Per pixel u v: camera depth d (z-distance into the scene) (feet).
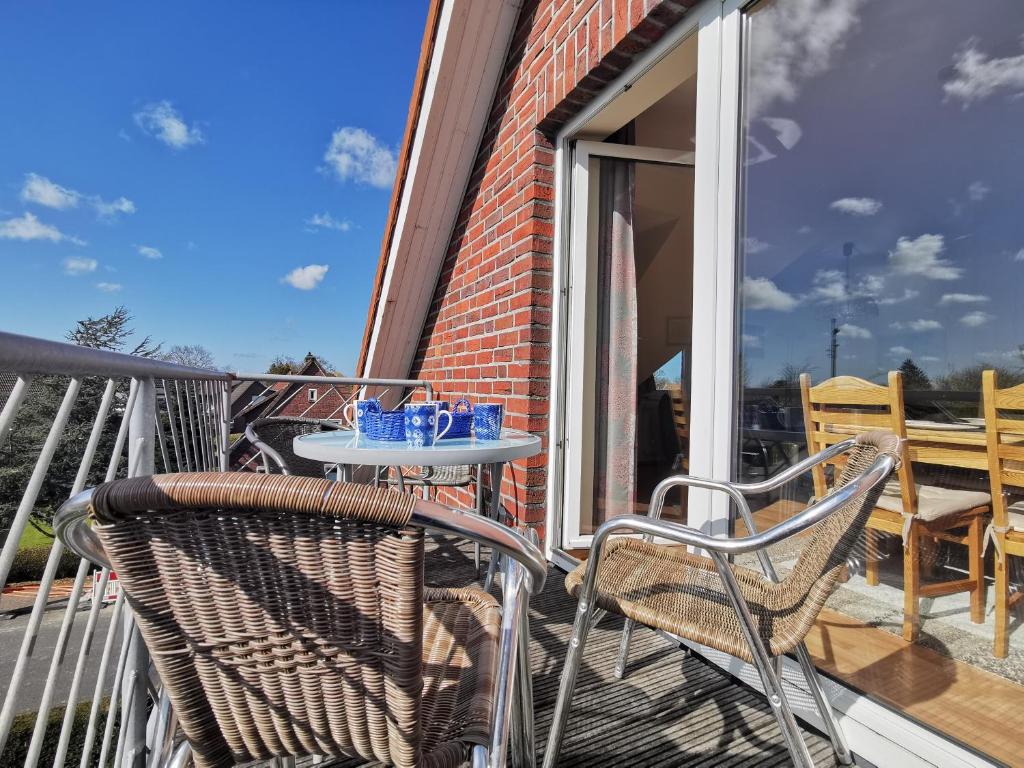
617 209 9.04
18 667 2.45
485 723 2.52
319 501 1.86
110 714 3.59
